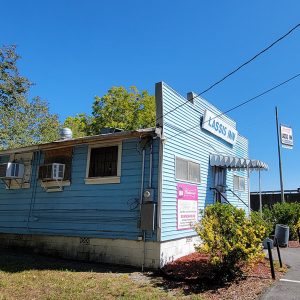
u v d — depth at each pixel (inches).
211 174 569.6
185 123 490.9
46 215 502.0
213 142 594.6
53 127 1233.4
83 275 362.3
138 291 302.0
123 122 1343.5
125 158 443.5
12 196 549.6
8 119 1008.9
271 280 327.9
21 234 524.4
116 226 433.7
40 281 333.1
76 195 476.1
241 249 321.1
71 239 470.3
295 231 645.9
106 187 451.5
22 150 536.4
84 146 483.8
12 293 293.7
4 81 903.1
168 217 421.4
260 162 548.1
